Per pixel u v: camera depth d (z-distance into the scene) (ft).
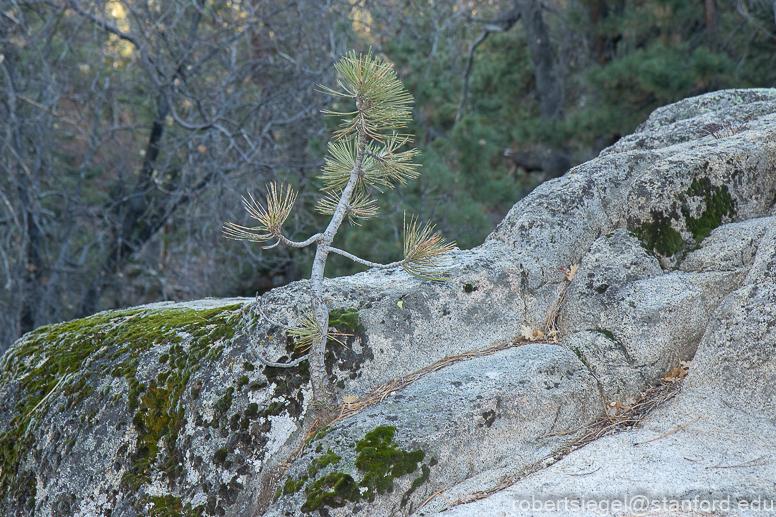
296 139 37.88
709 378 8.27
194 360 8.63
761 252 8.63
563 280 9.80
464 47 52.21
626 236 9.80
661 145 11.94
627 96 33.12
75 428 8.81
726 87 33.12
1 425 9.66
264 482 7.66
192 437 8.02
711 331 8.50
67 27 34.71
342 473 6.98
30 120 32.14
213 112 36.42
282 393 8.00
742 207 10.11
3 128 33.19
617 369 8.75
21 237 33.01
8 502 8.98
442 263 9.47
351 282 9.09
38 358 10.18
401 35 41.04
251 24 33.09
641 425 8.15
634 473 7.13
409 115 8.32
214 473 7.75
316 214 35.73
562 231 9.86
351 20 36.55
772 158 10.36
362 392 8.32
